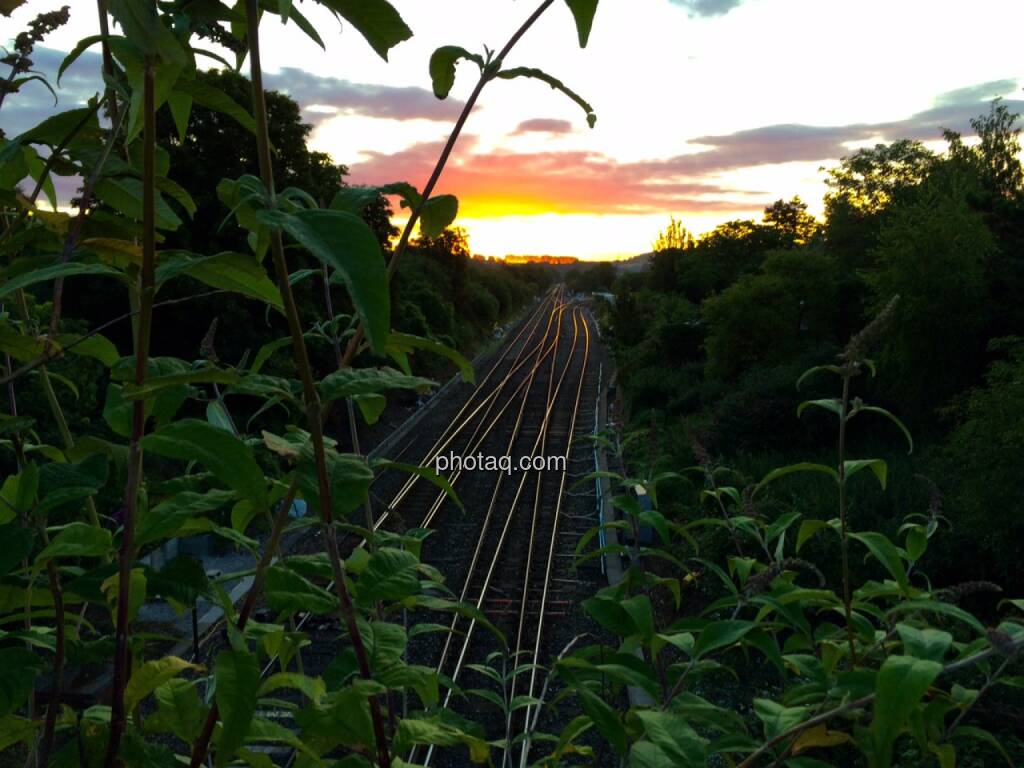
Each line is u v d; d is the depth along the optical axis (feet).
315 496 3.54
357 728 3.53
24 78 4.62
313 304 63.10
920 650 4.02
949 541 36.22
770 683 26.40
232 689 3.31
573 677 4.84
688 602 35.35
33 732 3.91
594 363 144.15
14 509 4.04
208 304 62.44
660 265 210.79
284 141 71.05
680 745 3.82
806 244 201.57
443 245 186.19
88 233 4.48
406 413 90.17
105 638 4.20
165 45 3.24
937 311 57.00
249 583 34.24
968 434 38.47
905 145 135.03
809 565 5.65
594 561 43.39
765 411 62.23
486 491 58.29
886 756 3.61
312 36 3.91
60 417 4.81
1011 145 86.48
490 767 5.24
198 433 3.30
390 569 4.05
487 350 166.09
